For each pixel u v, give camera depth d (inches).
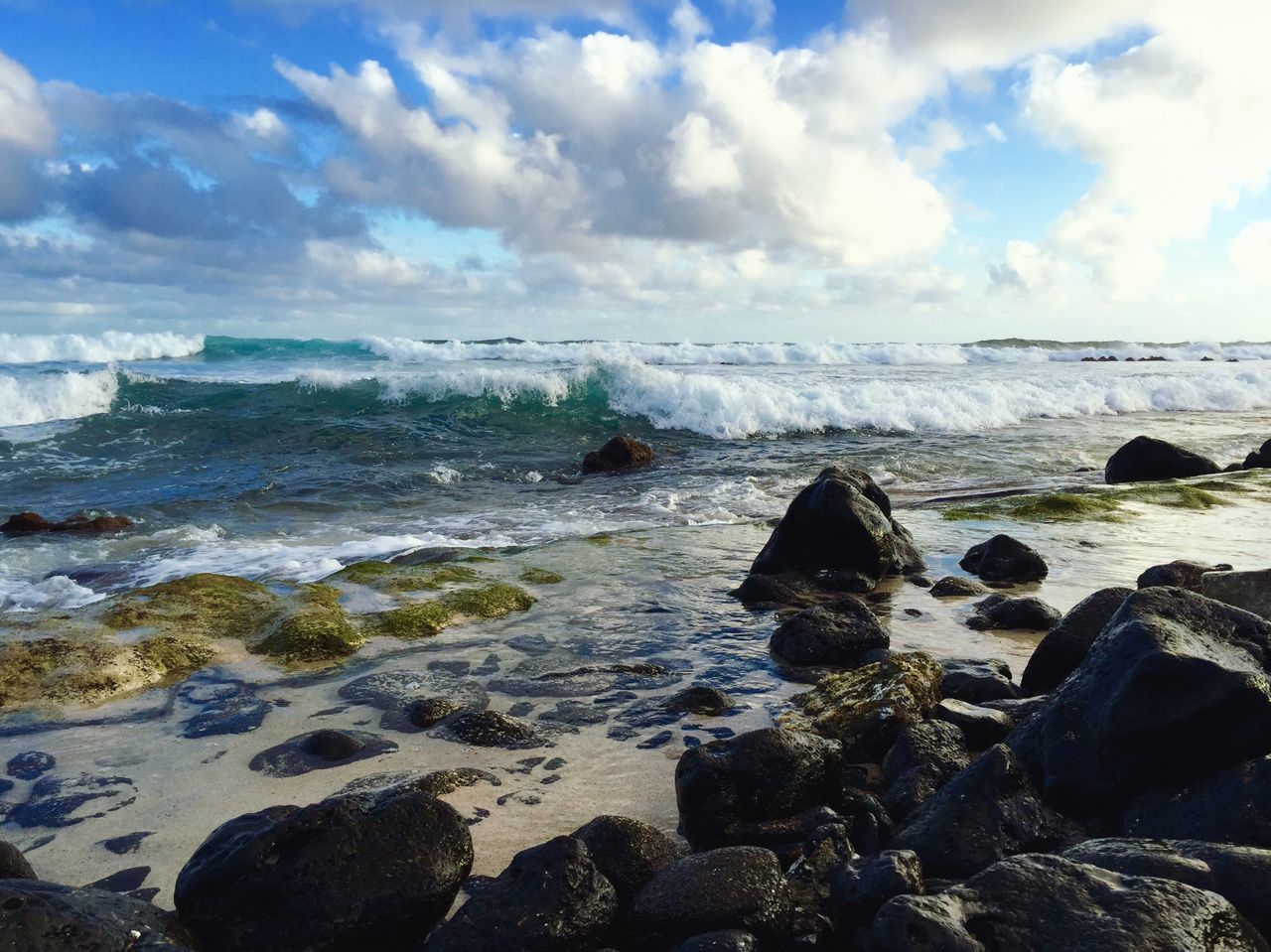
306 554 456.8
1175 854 126.6
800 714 225.1
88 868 161.0
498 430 921.5
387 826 141.6
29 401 911.7
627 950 131.1
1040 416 1138.7
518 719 229.0
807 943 128.4
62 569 432.5
